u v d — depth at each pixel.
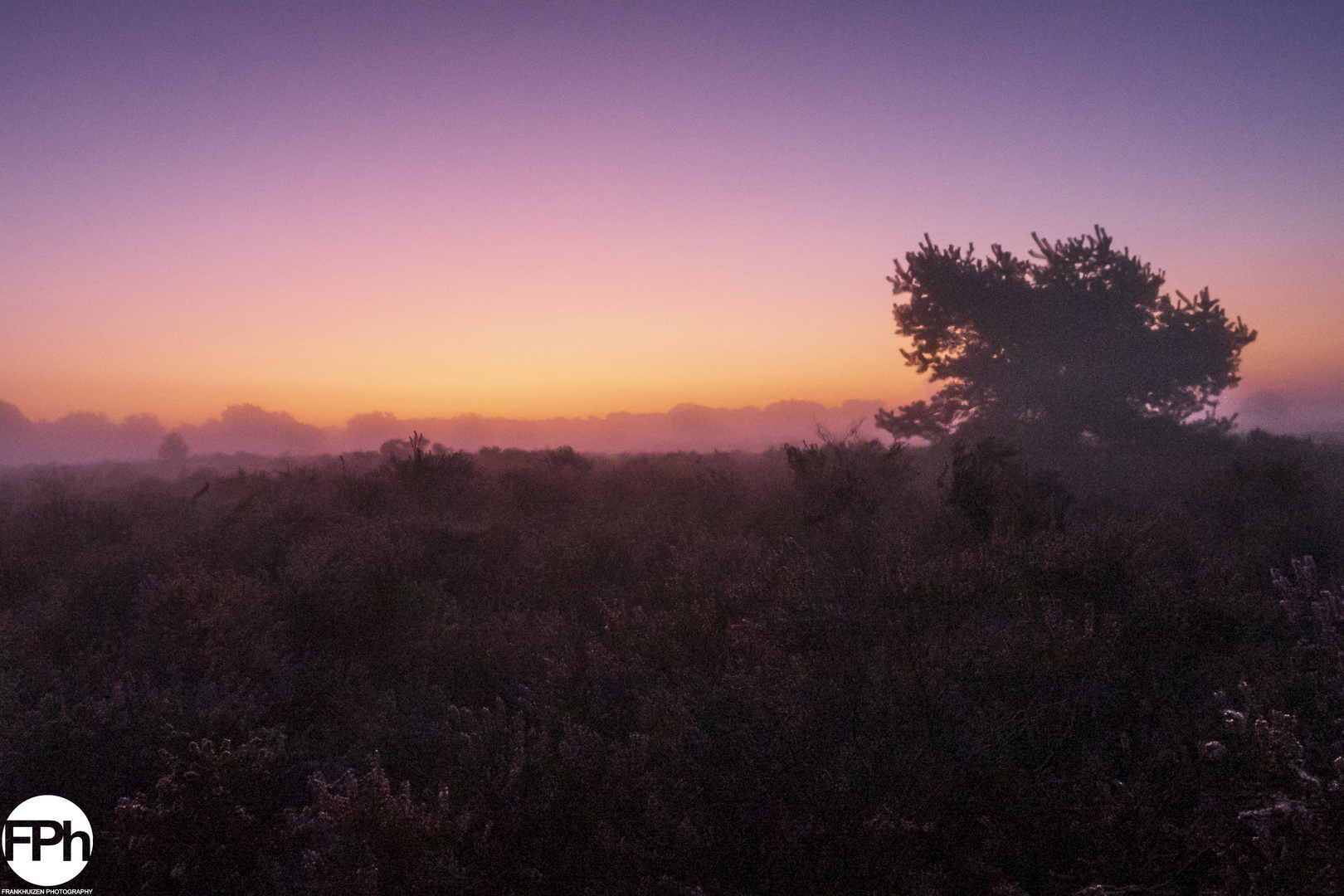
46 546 9.62
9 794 3.95
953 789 3.50
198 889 3.53
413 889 3.21
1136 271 20.47
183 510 12.47
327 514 11.11
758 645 4.82
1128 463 16.52
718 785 3.70
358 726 4.97
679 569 7.08
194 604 6.31
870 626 4.75
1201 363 19.95
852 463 10.41
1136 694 4.22
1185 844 3.04
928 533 8.37
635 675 5.02
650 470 18.47
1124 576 5.60
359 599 6.80
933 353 22.31
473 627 6.58
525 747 4.07
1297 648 4.29
